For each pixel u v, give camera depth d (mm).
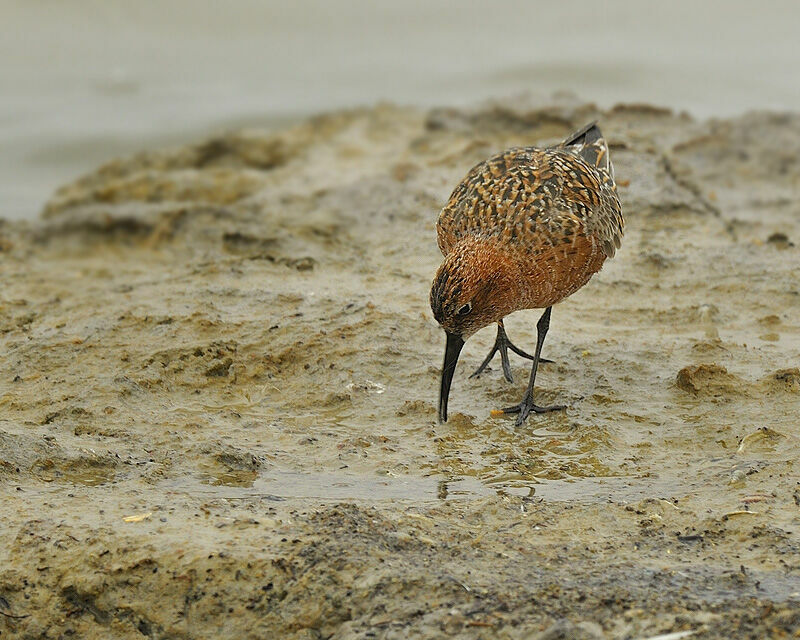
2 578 9031
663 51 32344
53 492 10219
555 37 33750
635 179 19156
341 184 20984
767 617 8023
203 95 30797
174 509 9852
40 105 30125
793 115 23656
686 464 10859
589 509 9867
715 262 16297
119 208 21344
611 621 8133
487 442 11570
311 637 8586
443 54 33156
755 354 13305
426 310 14688
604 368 13039
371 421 12094
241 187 22422
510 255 11656
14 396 12453
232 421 12023
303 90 30984
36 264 19250
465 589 8570
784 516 9484
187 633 8797
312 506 9945
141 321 14172
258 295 15016
